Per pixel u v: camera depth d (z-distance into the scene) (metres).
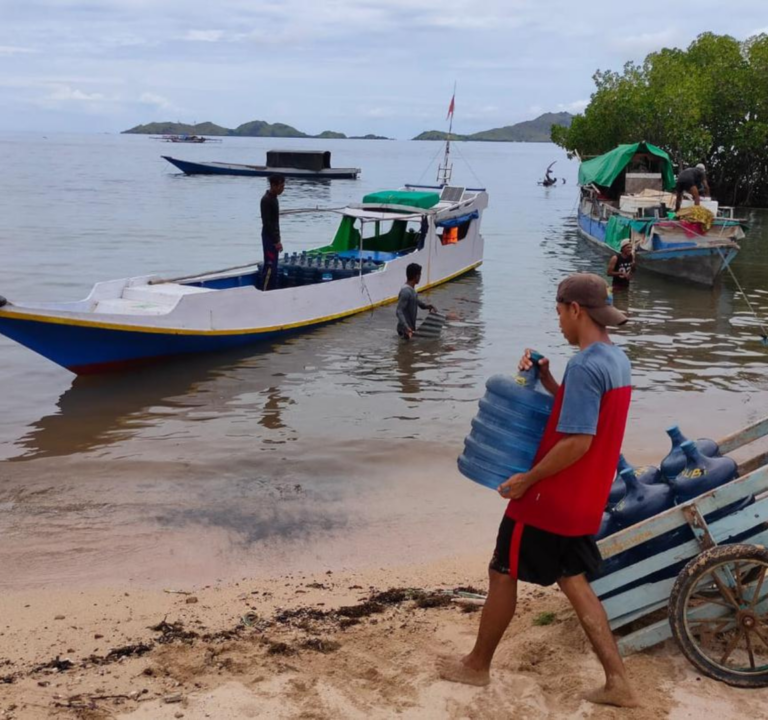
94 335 11.43
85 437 9.23
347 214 16.34
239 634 4.78
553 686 4.05
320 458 8.59
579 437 3.57
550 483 3.71
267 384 11.45
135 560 6.22
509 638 4.61
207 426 9.65
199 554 6.35
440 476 8.12
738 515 4.18
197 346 12.70
